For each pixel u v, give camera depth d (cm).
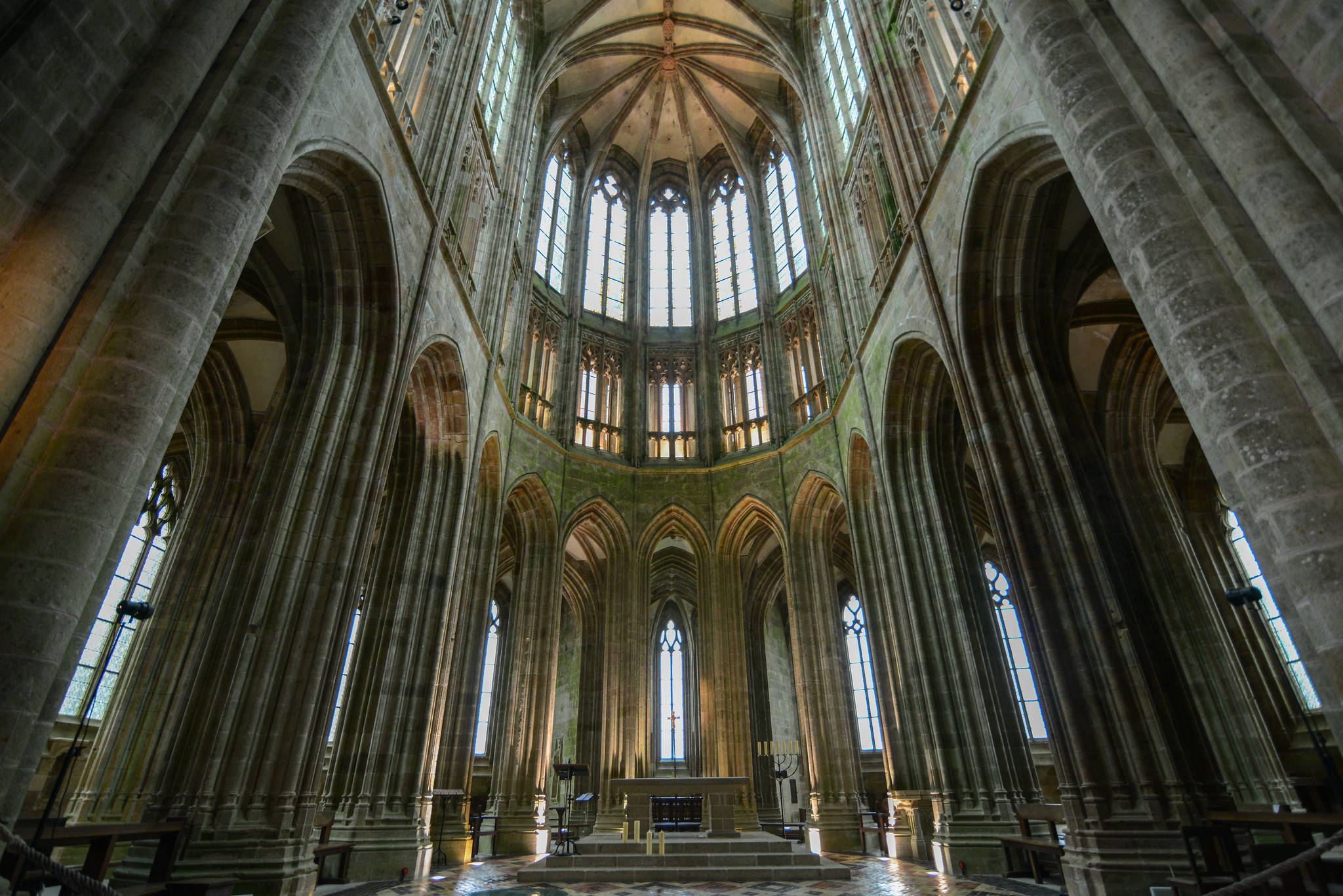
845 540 3194
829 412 2378
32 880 718
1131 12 769
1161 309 672
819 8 2695
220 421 2019
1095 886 970
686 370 3017
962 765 1565
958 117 1364
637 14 2988
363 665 1584
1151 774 1012
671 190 3519
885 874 1432
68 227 638
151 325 653
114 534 598
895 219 1867
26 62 640
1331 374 562
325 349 1270
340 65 1087
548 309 2834
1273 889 698
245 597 1050
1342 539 521
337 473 1208
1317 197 589
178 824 885
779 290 2969
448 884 1334
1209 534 2317
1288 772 1923
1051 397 1287
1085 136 780
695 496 2677
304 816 1034
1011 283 1364
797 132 3062
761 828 2472
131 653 1755
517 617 2348
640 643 2453
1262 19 678
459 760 1911
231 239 739
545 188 2958
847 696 2242
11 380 583
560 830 1552
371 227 1279
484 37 1906
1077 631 1130
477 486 2156
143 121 713
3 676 510
